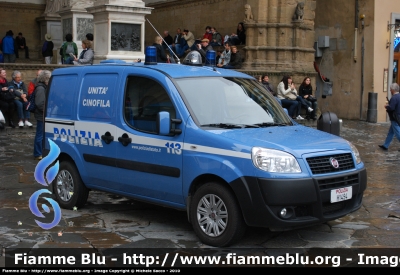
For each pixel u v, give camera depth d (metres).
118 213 7.73
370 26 21.56
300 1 20.95
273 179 5.81
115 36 16.48
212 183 6.20
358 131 18.33
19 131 15.30
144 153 6.84
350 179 6.36
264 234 6.71
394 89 13.84
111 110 7.28
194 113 6.53
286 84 18.91
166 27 28.45
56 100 8.19
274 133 6.47
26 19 29.12
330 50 23.05
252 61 20.88
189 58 7.82
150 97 6.92
